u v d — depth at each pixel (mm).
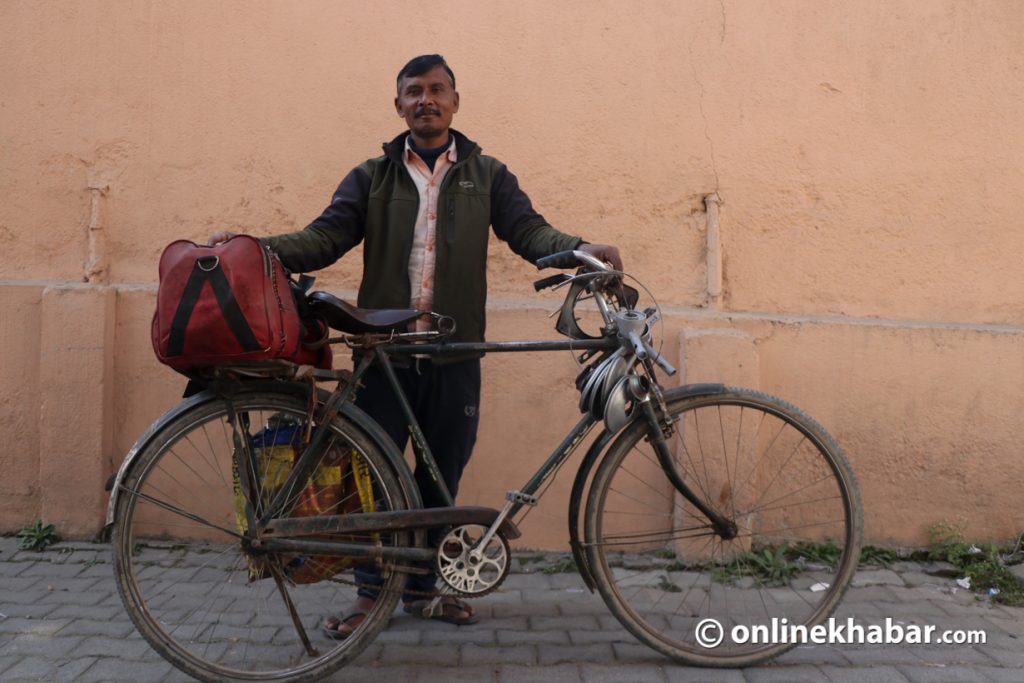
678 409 2699
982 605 3195
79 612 2980
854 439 3617
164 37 3695
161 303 2275
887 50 3670
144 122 3709
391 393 2797
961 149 3678
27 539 3582
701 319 3602
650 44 3672
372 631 2531
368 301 2846
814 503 3623
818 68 3668
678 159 3682
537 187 3676
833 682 2551
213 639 2781
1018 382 3596
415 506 2549
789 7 3668
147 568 3395
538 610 3105
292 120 3695
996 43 3666
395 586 2547
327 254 2814
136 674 2555
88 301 3588
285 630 2869
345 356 3631
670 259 3686
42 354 3594
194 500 3635
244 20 3691
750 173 3678
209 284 2244
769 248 3688
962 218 3682
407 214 2814
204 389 2574
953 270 3686
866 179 3678
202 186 3709
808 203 3682
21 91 3719
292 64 3689
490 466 3625
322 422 2533
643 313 2568
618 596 2672
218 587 3225
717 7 3668
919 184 3680
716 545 3473
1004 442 3605
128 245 3727
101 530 3625
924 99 3670
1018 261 3684
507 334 3594
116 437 3680
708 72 3670
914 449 3615
